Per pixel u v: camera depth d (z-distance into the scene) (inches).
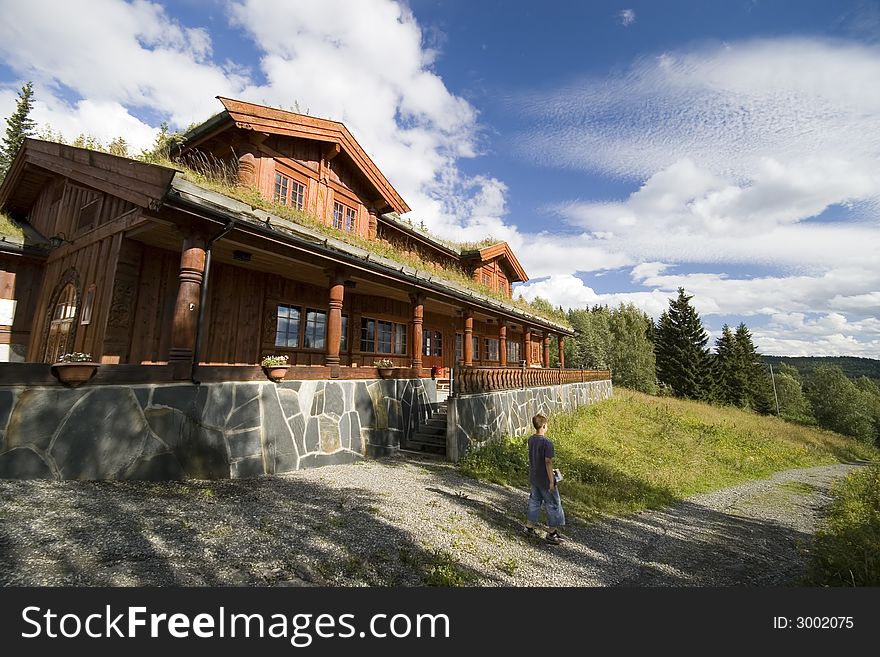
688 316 1829.5
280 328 422.0
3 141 968.3
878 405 2554.1
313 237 304.5
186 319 232.1
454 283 496.4
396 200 553.9
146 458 205.8
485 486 289.3
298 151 435.5
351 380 337.4
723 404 1672.0
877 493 395.5
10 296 384.8
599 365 1561.3
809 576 197.9
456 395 361.7
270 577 133.0
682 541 242.2
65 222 379.6
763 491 419.2
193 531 153.8
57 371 181.3
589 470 372.8
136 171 241.6
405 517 206.2
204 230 245.9
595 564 191.2
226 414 243.8
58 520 143.2
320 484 247.6
